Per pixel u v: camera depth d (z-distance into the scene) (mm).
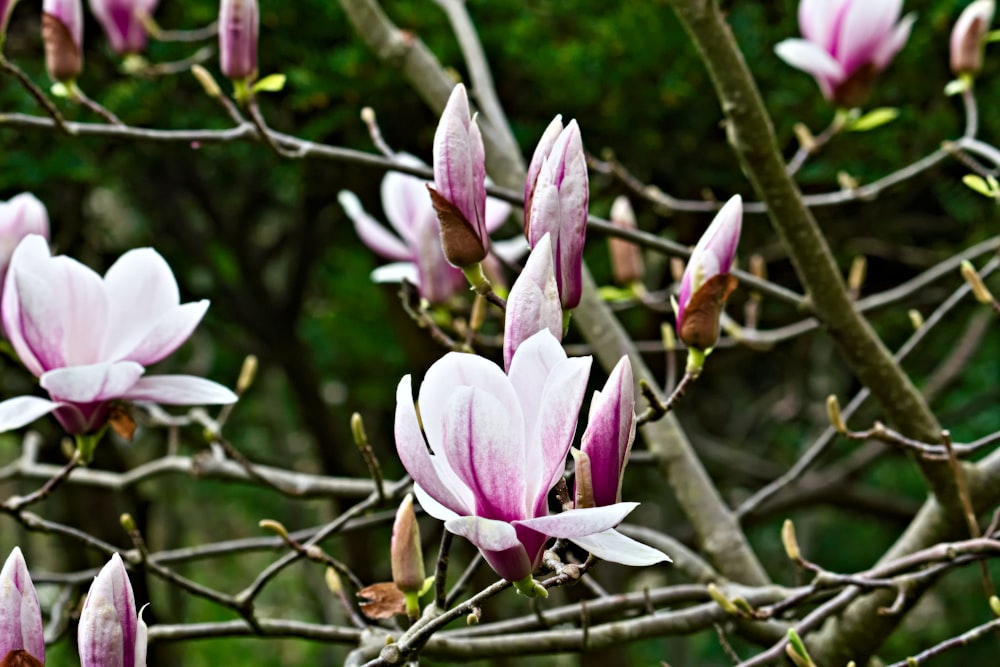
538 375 1485
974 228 3688
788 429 5781
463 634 1915
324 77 3047
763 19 3234
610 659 4410
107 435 4145
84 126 1931
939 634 5867
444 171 1585
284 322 4586
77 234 3678
